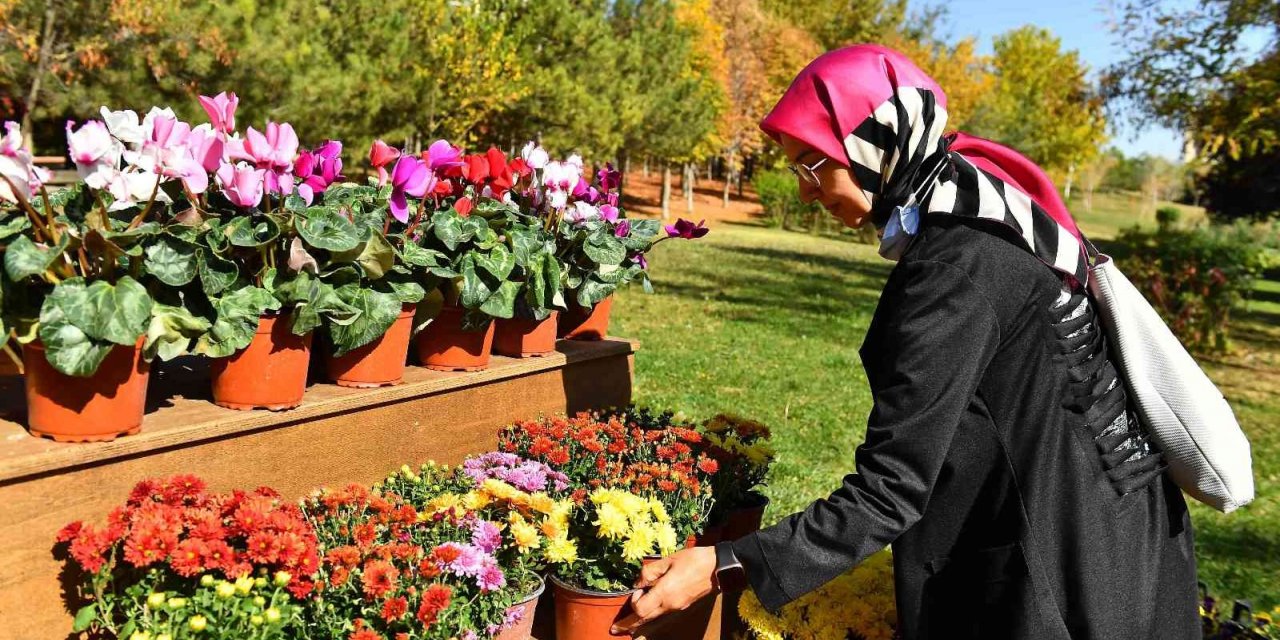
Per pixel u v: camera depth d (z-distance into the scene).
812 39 41.69
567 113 24.45
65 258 1.60
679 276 16.59
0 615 1.49
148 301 1.59
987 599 1.48
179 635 1.51
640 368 8.12
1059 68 50.97
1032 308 1.47
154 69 11.84
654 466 2.34
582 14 26.70
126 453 1.62
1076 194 69.88
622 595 2.03
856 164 1.58
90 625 1.60
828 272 18.95
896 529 1.45
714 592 1.64
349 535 1.83
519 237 2.49
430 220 2.34
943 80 39.06
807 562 1.49
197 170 1.74
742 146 42.12
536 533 1.97
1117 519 1.51
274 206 2.02
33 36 11.06
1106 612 1.46
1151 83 12.10
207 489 1.76
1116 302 1.58
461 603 1.74
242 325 1.78
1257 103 11.33
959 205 1.51
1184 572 1.64
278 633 1.58
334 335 2.01
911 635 1.57
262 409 1.88
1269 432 7.72
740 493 2.63
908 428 1.43
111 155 1.63
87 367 1.51
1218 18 11.51
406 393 2.18
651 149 31.67
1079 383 1.51
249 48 12.58
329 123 15.37
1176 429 1.57
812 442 6.08
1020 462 1.46
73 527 1.51
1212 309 12.09
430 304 2.32
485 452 2.51
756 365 8.69
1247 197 25.06
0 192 1.52
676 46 32.56
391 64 18.27
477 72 22.05
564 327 3.04
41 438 1.59
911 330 1.44
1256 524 5.13
